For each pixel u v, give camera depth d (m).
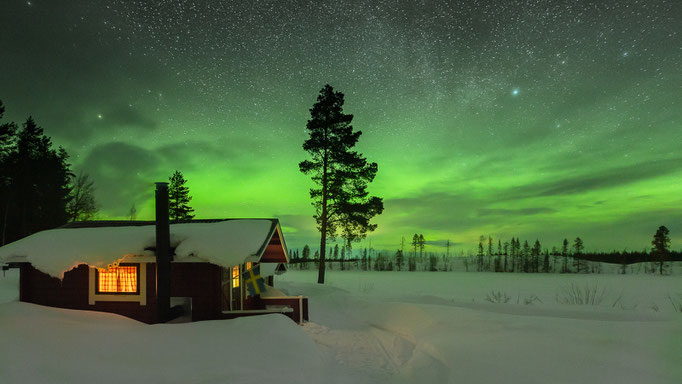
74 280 9.68
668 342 5.83
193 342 6.36
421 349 7.78
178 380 4.91
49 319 6.21
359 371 6.74
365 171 25.44
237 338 6.73
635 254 127.50
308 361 6.41
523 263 115.12
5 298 15.23
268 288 14.12
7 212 32.91
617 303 21.06
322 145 25.08
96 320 6.91
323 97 25.45
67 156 39.19
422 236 145.62
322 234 25.11
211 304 9.58
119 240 9.38
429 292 29.48
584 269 102.12
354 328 10.85
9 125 31.48
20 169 32.34
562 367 5.23
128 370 5.00
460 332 8.38
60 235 9.94
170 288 8.90
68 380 4.42
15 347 4.86
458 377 5.69
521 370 5.38
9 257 9.01
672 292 31.53
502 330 7.91
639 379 4.54
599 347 5.93
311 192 25.28
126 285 9.59
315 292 19.05
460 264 123.62
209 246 9.13
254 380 5.05
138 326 7.05
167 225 8.77
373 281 45.16
